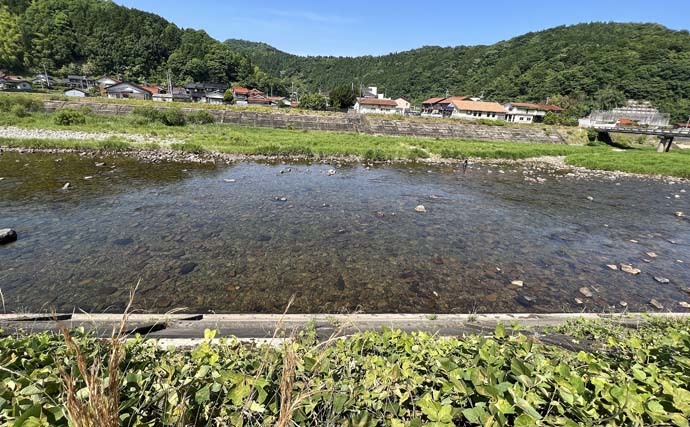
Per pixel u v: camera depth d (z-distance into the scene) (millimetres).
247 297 6828
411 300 7035
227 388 2150
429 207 14133
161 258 8258
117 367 1780
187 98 78375
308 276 7809
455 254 9453
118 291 6773
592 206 15641
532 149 36312
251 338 4199
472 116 70875
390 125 45469
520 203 15586
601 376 2336
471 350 2908
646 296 7523
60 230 9609
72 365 2082
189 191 14477
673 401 1946
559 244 10555
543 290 7652
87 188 14031
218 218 11297
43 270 7402
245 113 43156
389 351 3061
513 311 6773
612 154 35719
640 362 2682
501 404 1916
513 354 2727
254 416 1999
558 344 4172
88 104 39000
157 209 11859
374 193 16047
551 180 22125
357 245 9719
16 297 6383
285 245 9430
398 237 10500
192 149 24000
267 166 21422
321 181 18062
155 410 2008
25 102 35031
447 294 7336
